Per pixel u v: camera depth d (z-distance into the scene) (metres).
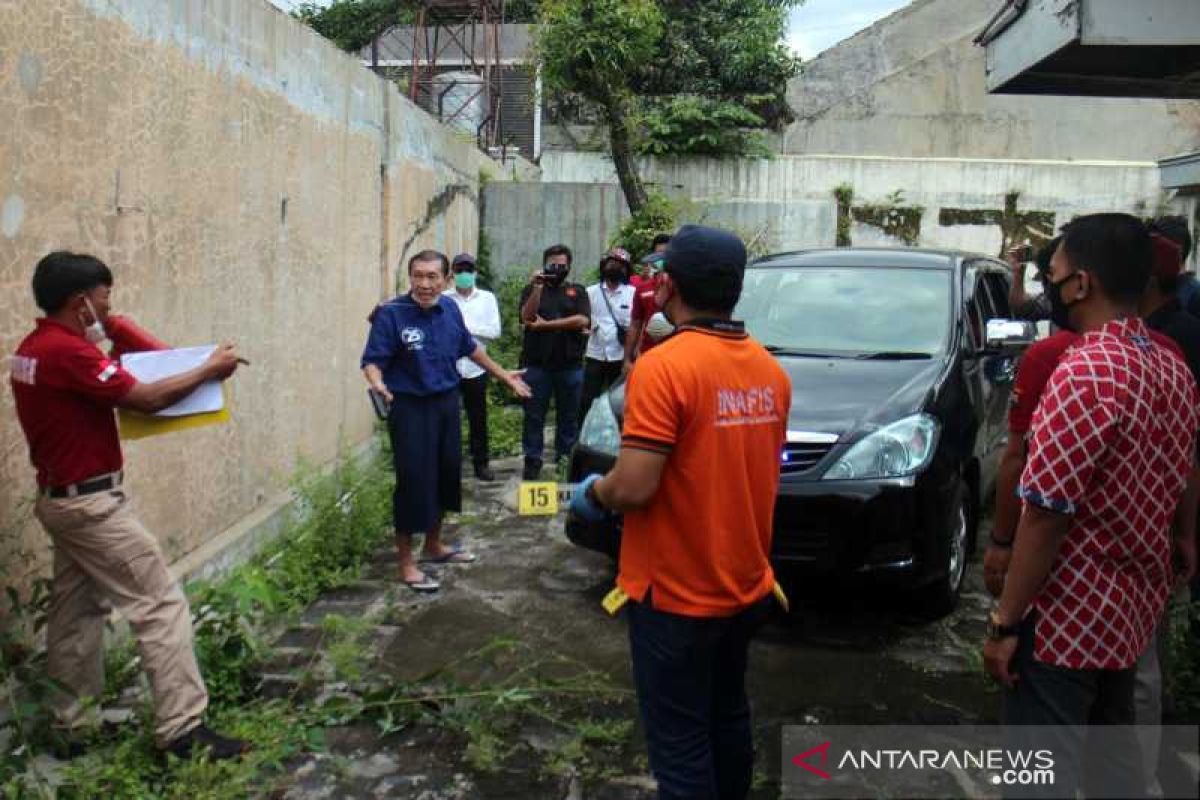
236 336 5.35
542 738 3.65
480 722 3.58
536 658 4.37
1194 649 3.73
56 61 3.67
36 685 3.35
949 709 3.92
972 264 6.39
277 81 5.82
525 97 19.33
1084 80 4.77
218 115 5.04
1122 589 2.25
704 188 13.01
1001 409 6.02
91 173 3.93
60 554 3.42
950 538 4.64
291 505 5.94
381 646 4.48
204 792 3.10
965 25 16.17
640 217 11.83
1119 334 2.24
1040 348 2.68
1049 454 2.15
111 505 3.29
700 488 2.61
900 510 4.35
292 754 3.48
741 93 16.52
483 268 12.45
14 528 3.55
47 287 3.22
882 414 4.59
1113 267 2.26
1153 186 12.48
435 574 5.46
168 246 4.56
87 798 3.08
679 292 2.74
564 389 7.82
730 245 2.72
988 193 12.70
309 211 6.43
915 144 16.23
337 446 7.21
